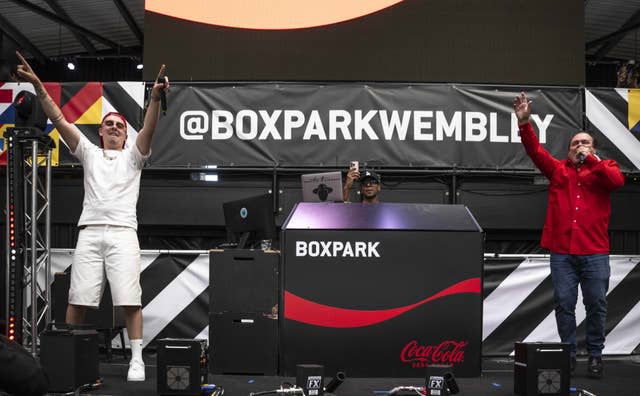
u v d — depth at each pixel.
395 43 10.31
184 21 10.33
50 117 6.98
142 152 7.07
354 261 5.55
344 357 5.52
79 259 6.88
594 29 20.12
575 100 10.16
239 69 10.27
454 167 10.02
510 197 10.26
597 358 7.22
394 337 5.52
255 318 6.01
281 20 10.33
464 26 10.36
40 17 19.89
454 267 5.55
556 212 7.43
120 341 9.44
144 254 9.53
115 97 10.14
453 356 5.52
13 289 7.97
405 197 10.27
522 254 9.77
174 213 10.23
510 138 10.11
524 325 9.43
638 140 10.07
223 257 6.08
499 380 6.86
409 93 10.16
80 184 10.23
